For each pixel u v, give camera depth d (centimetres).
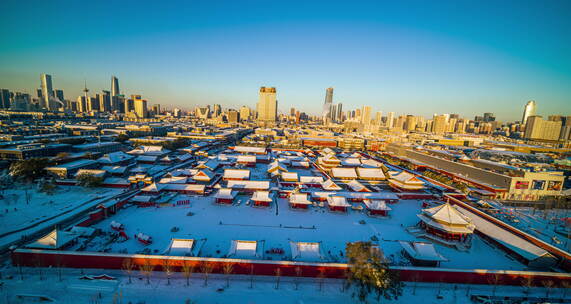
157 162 18662
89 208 9944
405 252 7712
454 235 8612
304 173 17375
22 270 6047
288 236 8581
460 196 12712
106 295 5400
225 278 6175
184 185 12275
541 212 12119
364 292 5522
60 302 5109
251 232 8731
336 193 12194
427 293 6006
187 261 6212
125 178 13738
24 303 5022
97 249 7144
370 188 14675
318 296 5753
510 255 8031
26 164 12412
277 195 12569
